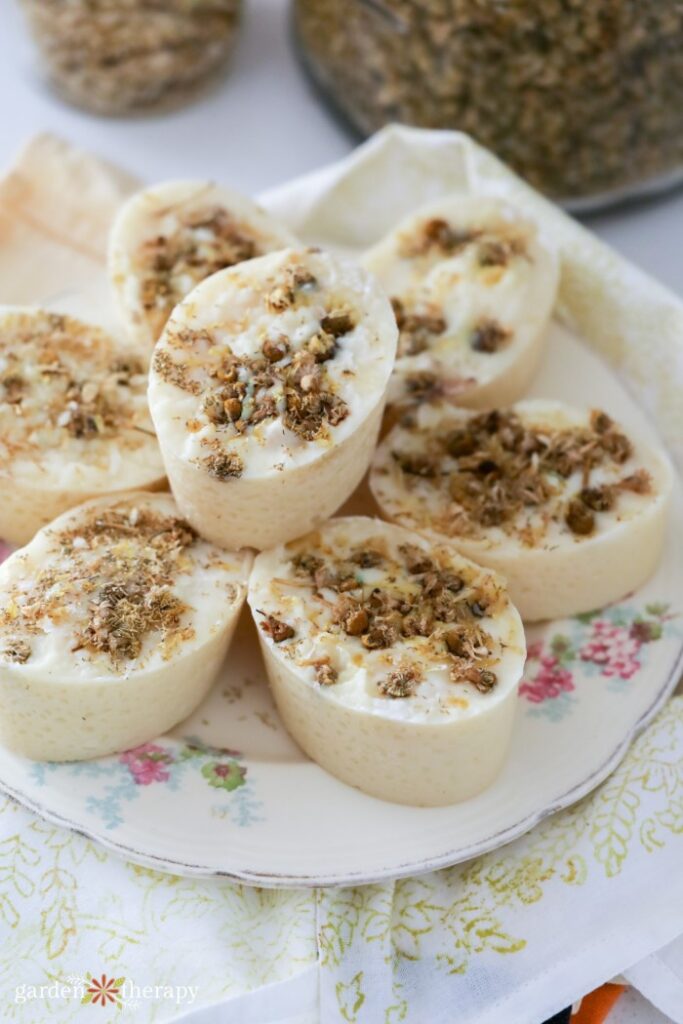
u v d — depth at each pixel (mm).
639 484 498
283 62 707
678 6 571
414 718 443
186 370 478
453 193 596
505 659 460
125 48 664
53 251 591
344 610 467
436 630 464
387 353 477
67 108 692
